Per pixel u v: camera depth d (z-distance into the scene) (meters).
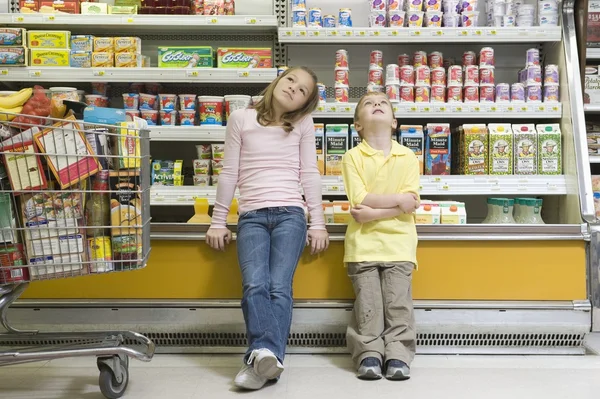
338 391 2.12
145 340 2.13
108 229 2.00
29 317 2.65
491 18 3.28
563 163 3.06
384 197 2.45
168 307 2.64
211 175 3.19
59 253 1.90
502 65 3.48
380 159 2.53
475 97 3.14
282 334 2.18
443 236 2.63
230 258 2.65
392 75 3.10
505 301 2.65
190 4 3.21
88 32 3.43
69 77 3.04
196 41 3.47
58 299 2.66
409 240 2.48
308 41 3.06
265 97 2.48
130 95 3.09
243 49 3.15
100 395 2.09
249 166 2.44
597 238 2.63
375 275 2.45
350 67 3.48
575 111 2.99
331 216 2.86
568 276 2.65
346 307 2.63
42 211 1.88
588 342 2.81
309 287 2.67
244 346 2.68
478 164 3.06
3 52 3.04
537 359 2.55
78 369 2.41
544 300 2.65
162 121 3.11
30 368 2.42
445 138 3.08
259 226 2.36
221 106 3.12
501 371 2.37
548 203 3.28
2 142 1.84
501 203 2.96
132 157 1.97
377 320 2.38
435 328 2.63
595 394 2.09
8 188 1.87
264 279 2.22
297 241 2.34
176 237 2.64
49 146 1.87
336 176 3.02
